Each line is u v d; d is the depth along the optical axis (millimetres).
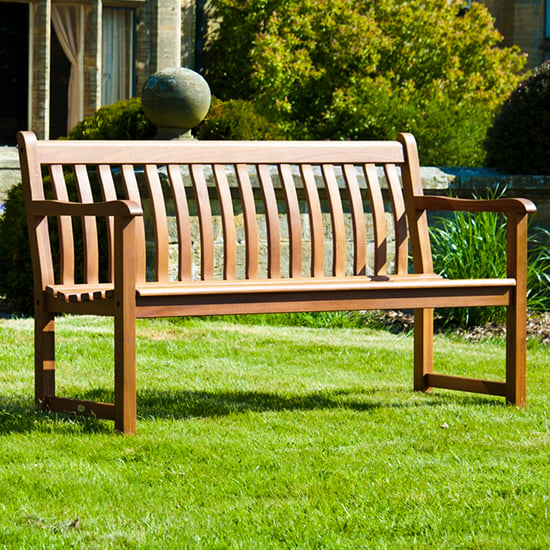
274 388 7133
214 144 6500
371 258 11734
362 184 11500
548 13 25016
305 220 11383
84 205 5574
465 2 22547
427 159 15758
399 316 11023
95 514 4191
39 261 5965
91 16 18750
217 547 3781
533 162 12938
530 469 4938
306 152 6781
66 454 5094
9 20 18344
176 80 11414
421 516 4176
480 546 3826
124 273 5371
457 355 8758
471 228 11039
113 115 12578
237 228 11102
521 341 6531
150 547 3775
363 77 19531
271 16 19688
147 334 9453
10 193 11836
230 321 10672
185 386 7176
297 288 5809
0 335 9070
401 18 20125
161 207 6230
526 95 13039
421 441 5488
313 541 3848
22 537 3859
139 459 5031
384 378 7625
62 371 7602
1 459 4984
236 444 5344
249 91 20484
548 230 12836
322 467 4926
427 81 20125
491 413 6281
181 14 20453
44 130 18344
